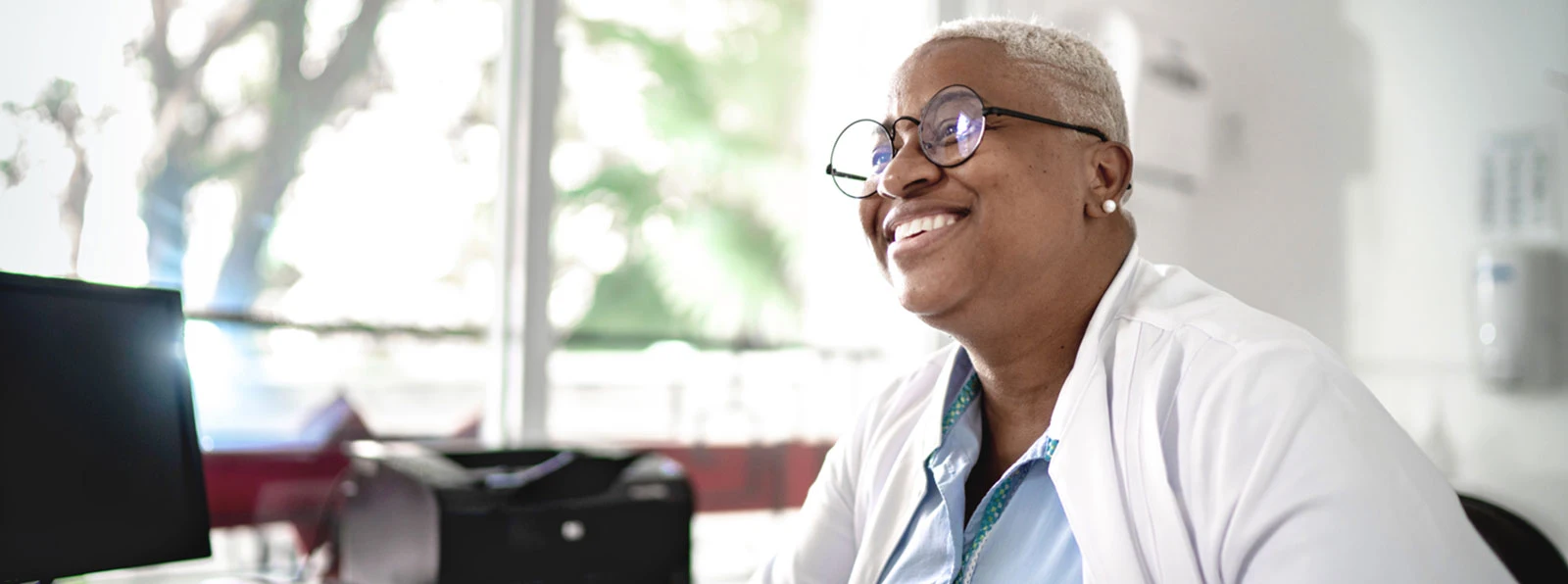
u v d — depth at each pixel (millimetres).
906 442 1061
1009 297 892
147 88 2912
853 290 3775
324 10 3301
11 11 2281
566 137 4254
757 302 4492
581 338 3643
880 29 3609
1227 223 2527
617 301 4496
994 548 893
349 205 3283
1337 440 702
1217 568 749
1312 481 690
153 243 2975
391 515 1745
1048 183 882
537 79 2861
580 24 4188
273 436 2736
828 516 1114
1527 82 2082
